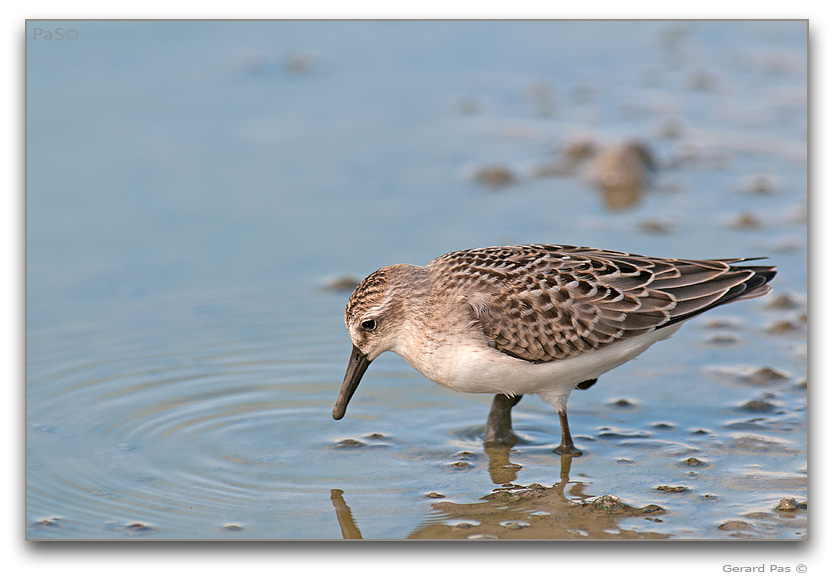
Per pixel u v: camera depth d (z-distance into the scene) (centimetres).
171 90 1802
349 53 1966
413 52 1984
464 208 1528
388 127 1753
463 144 1711
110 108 1738
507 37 2031
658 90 1877
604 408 1120
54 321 1291
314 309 1331
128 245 1442
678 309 1021
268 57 1922
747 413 1089
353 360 1088
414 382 1193
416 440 1066
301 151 1670
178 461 1020
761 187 1562
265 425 1095
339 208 1533
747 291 1041
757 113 1781
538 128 1758
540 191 1577
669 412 1102
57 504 941
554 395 1044
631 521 896
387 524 905
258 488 970
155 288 1362
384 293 1052
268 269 1399
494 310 1009
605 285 1016
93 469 1003
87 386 1163
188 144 1670
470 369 1020
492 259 1049
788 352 1199
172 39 1903
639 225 1466
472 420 1109
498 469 1000
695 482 962
